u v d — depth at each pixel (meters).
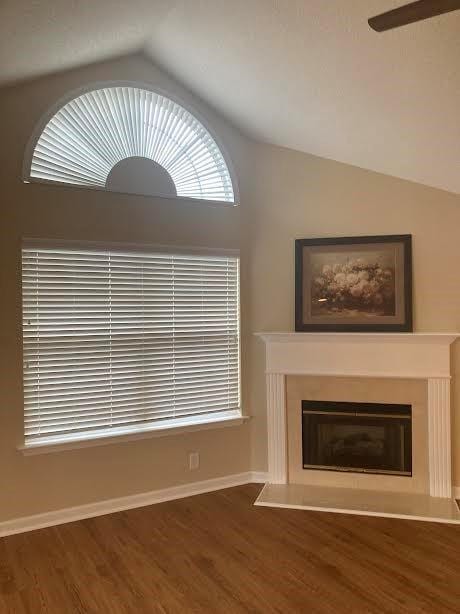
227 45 3.20
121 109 3.84
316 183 4.24
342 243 4.16
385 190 4.11
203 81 3.81
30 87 3.48
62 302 3.60
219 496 4.06
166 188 3.96
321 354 4.14
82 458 3.69
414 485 4.04
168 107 4.05
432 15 1.80
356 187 4.16
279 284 4.30
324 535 3.39
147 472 3.93
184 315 4.05
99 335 3.73
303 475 4.26
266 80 3.41
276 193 4.30
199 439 4.14
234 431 4.29
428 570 2.95
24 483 3.50
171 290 3.99
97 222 3.70
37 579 2.88
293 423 4.27
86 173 3.70
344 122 3.55
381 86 2.98
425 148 3.47
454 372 3.98
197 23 3.11
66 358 3.62
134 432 3.81
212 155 4.25
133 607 2.62
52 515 3.58
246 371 4.30
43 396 3.56
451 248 3.99
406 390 4.04
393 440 4.10
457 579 2.86
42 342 3.54
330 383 4.18
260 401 4.32
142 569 2.98
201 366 4.13
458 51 2.45
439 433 3.95
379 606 2.61
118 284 3.79
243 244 4.27
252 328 4.31
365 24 2.52
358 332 4.08
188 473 4.09
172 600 2.68
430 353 3.94
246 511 3.78
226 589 2.78
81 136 3.70
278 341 4.22
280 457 4.25
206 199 4.12
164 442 3.99
